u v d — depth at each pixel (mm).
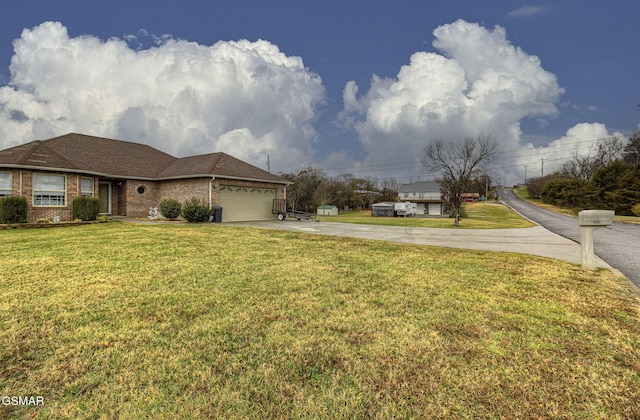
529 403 2166
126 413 2047
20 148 15188
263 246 8711
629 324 3502
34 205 13961
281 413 2059
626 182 29766
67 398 2193
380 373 2516
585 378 2459
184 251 7691
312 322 3490
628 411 2086
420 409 2107
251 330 3277
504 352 2852
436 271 5996
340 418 2018
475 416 2045
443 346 2955
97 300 4137
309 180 47406
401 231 15008
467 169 24922
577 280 5418
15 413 2037
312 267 6199
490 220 28234
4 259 6602
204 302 4105
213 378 2430
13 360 2660
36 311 3740
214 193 17484
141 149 22406
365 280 5273
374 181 65062
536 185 69562
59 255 7035
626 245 10164
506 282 5238
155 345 2943
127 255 7105
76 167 15164
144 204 19172
